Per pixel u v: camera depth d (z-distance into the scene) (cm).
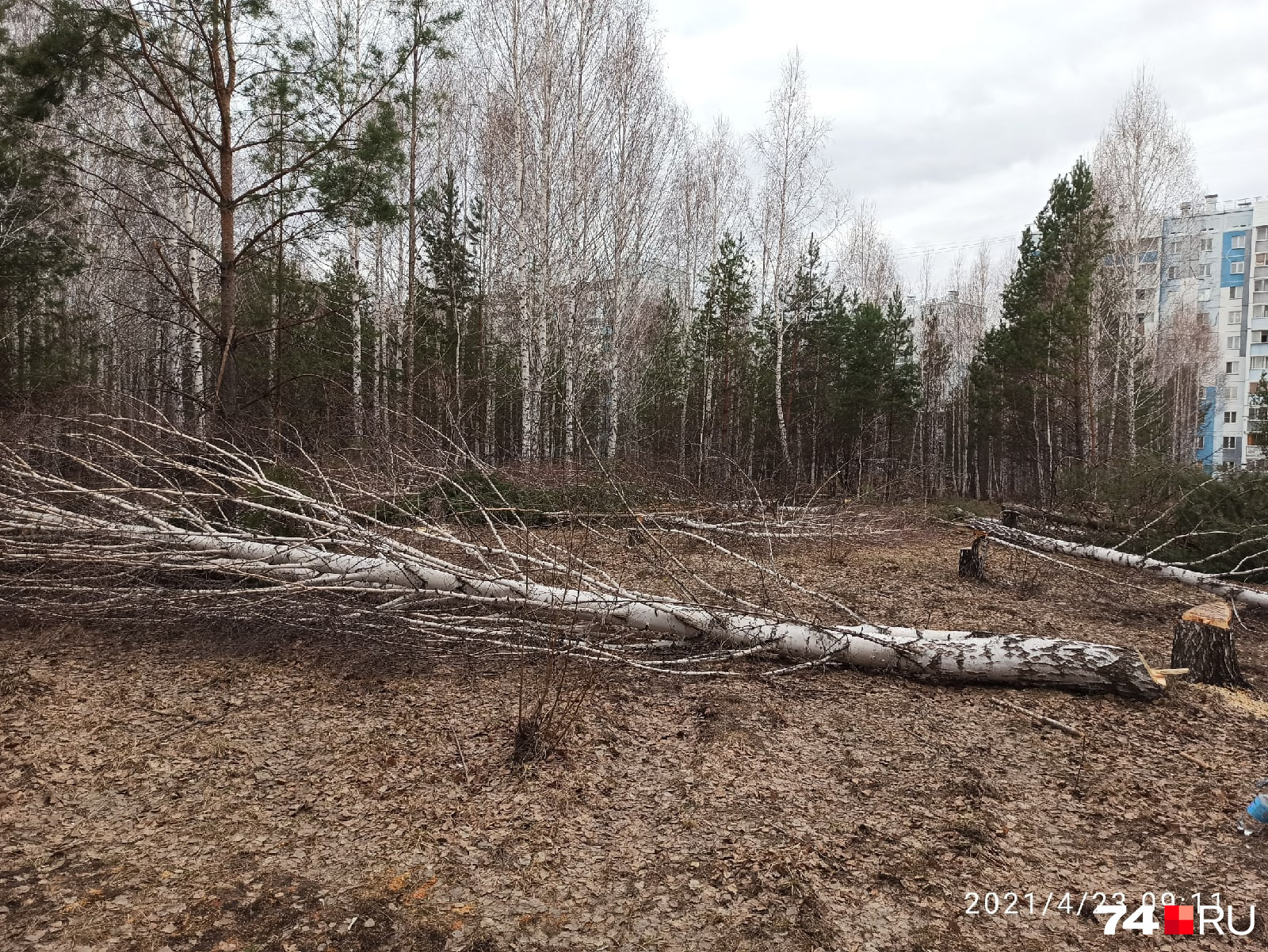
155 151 1100
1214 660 485
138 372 1470
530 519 801
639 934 239
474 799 319
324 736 377
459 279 1938
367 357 1562
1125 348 2095
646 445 1934
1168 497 974
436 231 1948
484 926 241
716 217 2400
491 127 1736
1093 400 1900
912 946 236
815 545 1019
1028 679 453
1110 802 328
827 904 255
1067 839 301
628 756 365
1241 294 4694
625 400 2030
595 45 1753
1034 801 329
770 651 487
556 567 512
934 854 287
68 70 831
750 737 388
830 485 1419
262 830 293
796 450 2458
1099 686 445
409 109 1084
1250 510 855
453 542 538
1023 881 271
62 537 562
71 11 809
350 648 504
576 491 841
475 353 1762
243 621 520
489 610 513
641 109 1883
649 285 2367
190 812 305
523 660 468
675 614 488
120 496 629
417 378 1325
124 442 773
